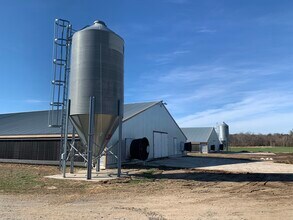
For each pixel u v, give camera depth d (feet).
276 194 37.65
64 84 60.59
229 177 54.80
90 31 53.16
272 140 302.86
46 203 31.58
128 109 96.02
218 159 105.81
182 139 126.52
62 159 58.34
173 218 25.71
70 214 26.78
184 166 76.79
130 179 50.96
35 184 44.96
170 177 54.29
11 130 93.50
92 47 52.75
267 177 54.95
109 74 53.36
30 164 82.53
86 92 51.85
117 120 54.80
